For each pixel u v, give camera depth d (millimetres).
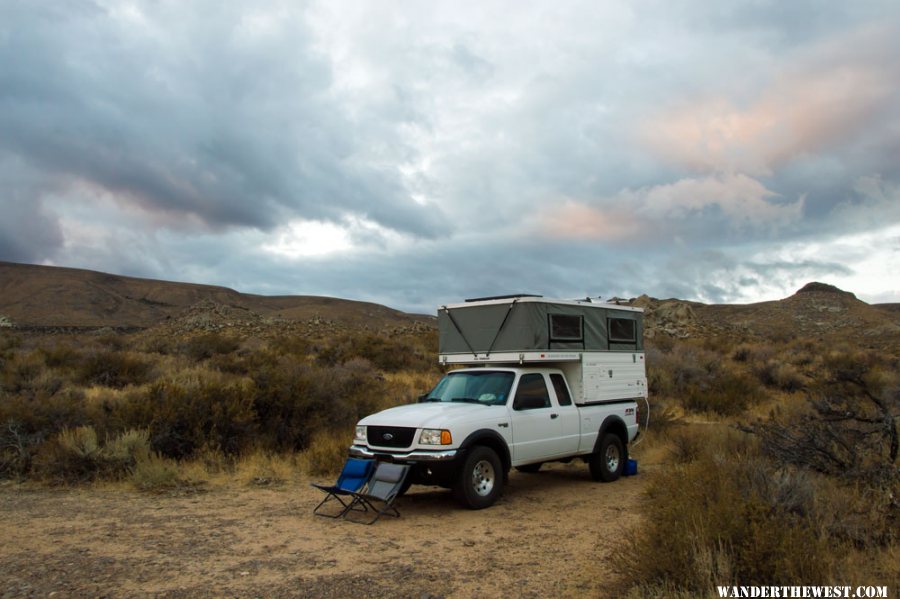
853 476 6758
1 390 15695
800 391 20016
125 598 5086
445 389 10070
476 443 8594
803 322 79688
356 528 7430
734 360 34000
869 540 5516
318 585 5434
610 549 6465
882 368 25531
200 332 62688
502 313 9938
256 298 193500
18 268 174250
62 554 6227
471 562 6113
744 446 10008
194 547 6551
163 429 11156
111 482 9812
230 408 11734
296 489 9648
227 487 9742
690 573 4738
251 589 5328
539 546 6672
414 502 8938
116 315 156875
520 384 9516
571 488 10031
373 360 29297
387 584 5480
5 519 7645
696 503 5582
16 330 89312
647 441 13500
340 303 163500
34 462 10172
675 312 60344
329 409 13352
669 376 21219
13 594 5113
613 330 11320
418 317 166375
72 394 14523
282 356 29969
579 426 10148
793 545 4777
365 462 8250
